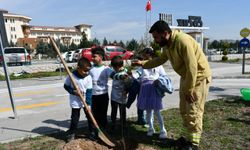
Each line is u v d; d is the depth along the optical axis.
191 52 3.86
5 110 7.95
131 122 6.07
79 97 4.83
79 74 4.83
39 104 8.77
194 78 3.87
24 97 10.18
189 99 4.05
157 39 4.10
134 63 4.98
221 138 5.00
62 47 47.81
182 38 3.93
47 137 5.22
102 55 5.29
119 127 5.67
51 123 6.31
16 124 6.30
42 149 4.61
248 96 8.15
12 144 4.88
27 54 25.48
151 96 4.99
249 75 15.45
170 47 4.08
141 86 5.17
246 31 16.09
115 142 4.80
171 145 4.69
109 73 5.18
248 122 5.94
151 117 5.13
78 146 4.59
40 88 12.50
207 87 4.26
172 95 9.78
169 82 4.97
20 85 13.77
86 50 26.44
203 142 4.81
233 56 33.59
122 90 5.27
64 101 9.22
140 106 5.11
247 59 32.34
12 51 25.05
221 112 6.80
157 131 5.41
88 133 5.38
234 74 16.25
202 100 4.21
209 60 30.56
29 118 6.88
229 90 10.69
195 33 30.52
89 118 4.96
